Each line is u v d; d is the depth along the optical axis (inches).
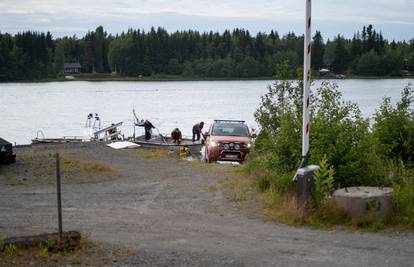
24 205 588.4
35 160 907.4
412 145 719.7
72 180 773.3
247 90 6845.5
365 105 3730.3
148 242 418.9
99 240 421.1
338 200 488.1
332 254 387.9
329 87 666.2
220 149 1074.7
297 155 600.7
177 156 1209.4
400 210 482.6
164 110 4055.1
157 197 639.1
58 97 5802.2
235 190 664.4
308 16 514.3
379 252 392.8
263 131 892.0
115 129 1919.3
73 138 1871.3
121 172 875.4
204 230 462.3
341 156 571.2
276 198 563.2
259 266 359.9
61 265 351.3
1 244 373.1
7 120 3358.8
